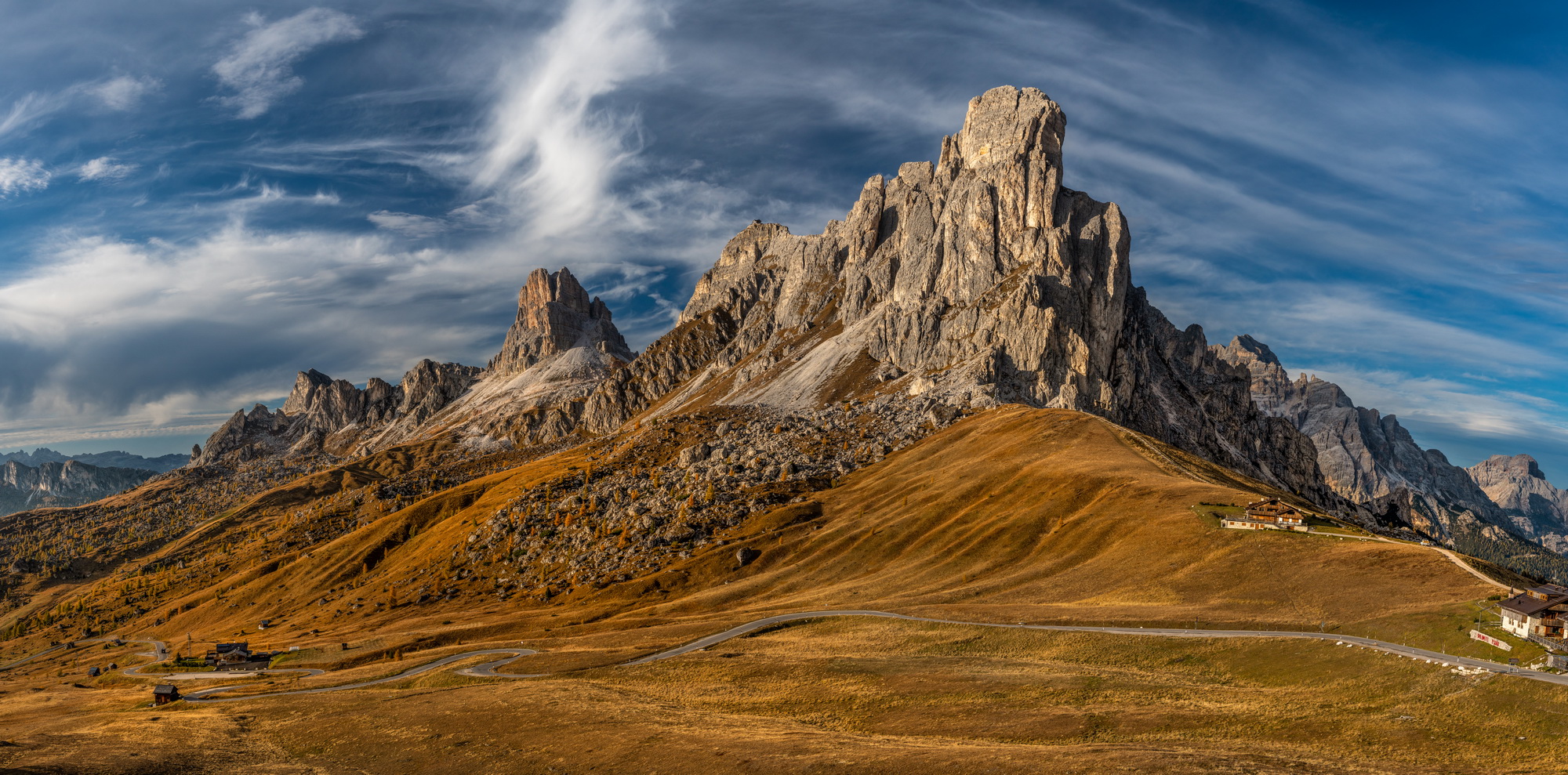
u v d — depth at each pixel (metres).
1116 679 99.81
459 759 91.94
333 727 107.00
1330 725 79.62
